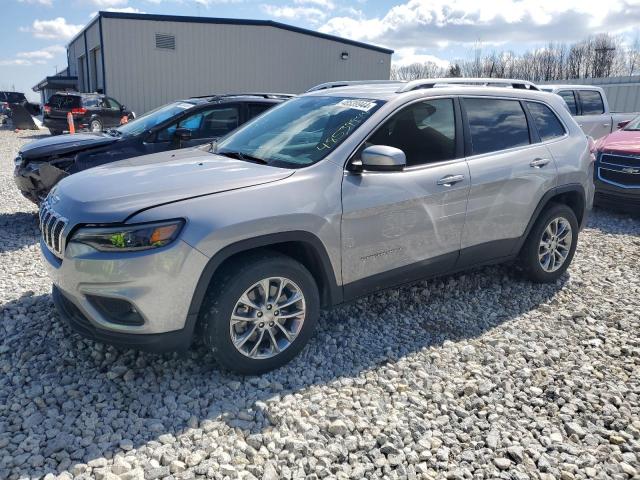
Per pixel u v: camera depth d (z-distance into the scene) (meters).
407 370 3.49
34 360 3.48
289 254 3.62
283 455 2.67
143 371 3.38
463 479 2.57
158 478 2.50
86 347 3.64
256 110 7.43
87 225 2.96
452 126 4.16
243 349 3.25
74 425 2.87
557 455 2.75
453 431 2.92
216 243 3.00
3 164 13.24
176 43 23.28
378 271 3.75
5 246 5.92
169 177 3.32
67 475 2.48
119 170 3.61
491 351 3.78
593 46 50.50
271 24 24.66
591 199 5.23
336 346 3.78
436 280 5.01
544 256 4.94
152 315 2.93
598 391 3.30
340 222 3.45
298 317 3.42
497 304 4.60
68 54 37.75
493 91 4.52
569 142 4.95
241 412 2.98
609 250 6.26
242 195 3.15
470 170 4.12
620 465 2.67
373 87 4.48
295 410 3.02
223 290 3.08
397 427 2.91
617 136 8.66
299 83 26.11
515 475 2.60
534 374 3.50
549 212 4.81
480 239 4.31
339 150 3.58
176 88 23.72
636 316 4.39
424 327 4.14
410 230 3.83
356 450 2.74
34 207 7.88
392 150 3.46
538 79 51.84
